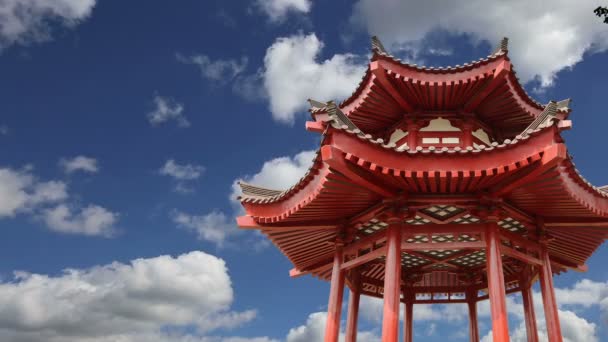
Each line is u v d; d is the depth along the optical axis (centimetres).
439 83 1850
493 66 1819
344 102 2047
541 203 1508
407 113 2002
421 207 1471
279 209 1597
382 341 1334
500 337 1305
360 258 1569
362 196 1484
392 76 1848
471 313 2105
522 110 1933
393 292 1385
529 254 1670
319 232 1739
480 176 1313
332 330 1559
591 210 1462
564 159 1253
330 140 1297
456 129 1978
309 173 1454
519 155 1276
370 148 1306
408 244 1466
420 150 1313
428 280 2173
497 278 1380
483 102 1927
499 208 1442
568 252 1873
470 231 1466
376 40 1881
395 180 1372
